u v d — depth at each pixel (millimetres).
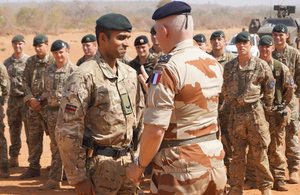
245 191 5215
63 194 4949
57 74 5070
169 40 2525
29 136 5805
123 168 3025
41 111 5473
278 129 5059
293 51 5516
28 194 4914
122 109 3006
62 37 36188
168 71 2344
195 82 2383
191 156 2385
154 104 2336
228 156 5363
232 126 4703
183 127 2398
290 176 5496
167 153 2424
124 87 3057
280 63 4965
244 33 4543
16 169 6312
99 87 2904
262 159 4609
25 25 43781
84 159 2842
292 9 21922
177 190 2387
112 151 2979
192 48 2502
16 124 6430
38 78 5488
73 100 2801
